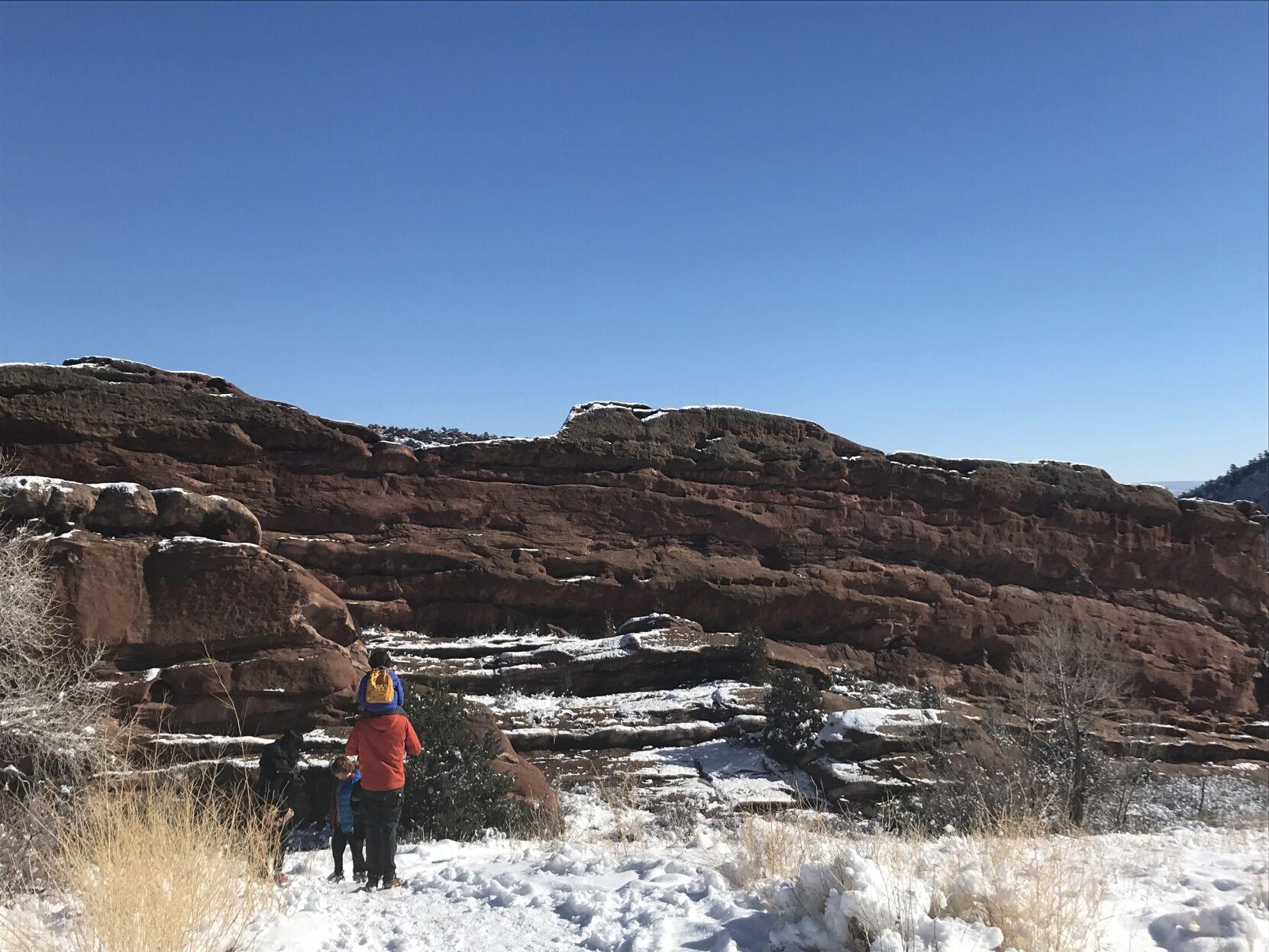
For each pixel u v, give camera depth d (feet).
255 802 32.40
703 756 68.33
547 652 79.00
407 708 42.86
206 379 81.97
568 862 24.25
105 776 22.88
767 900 18.06
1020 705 90.48
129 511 48.16
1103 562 117.19
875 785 59.36
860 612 101.76
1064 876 21.48
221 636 47.06
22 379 72.18
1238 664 119.14
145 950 14.05
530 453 92.89
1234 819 72.84
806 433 107.24
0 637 36.35
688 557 95.91
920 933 14.98
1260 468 285.23
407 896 21.50
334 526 82.94
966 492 111.45
